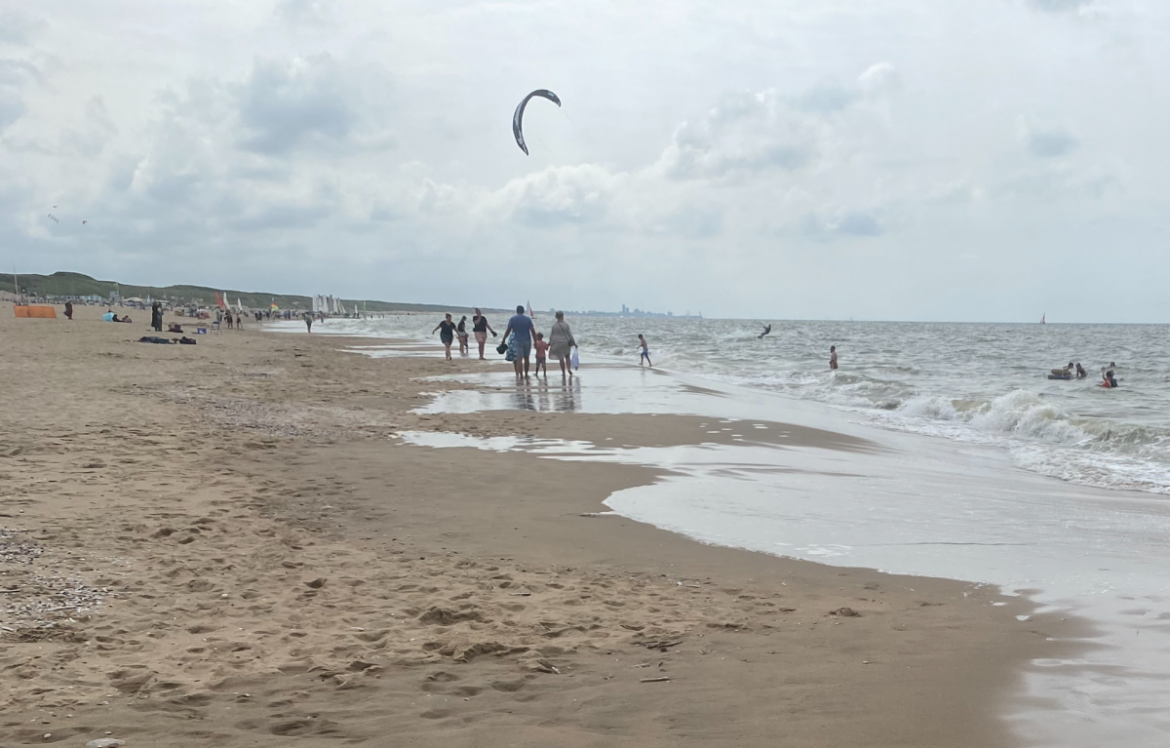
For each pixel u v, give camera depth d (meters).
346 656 4.32
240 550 6.38
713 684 3.91
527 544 6.84
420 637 4.61
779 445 12.56
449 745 3.25
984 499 8.89
